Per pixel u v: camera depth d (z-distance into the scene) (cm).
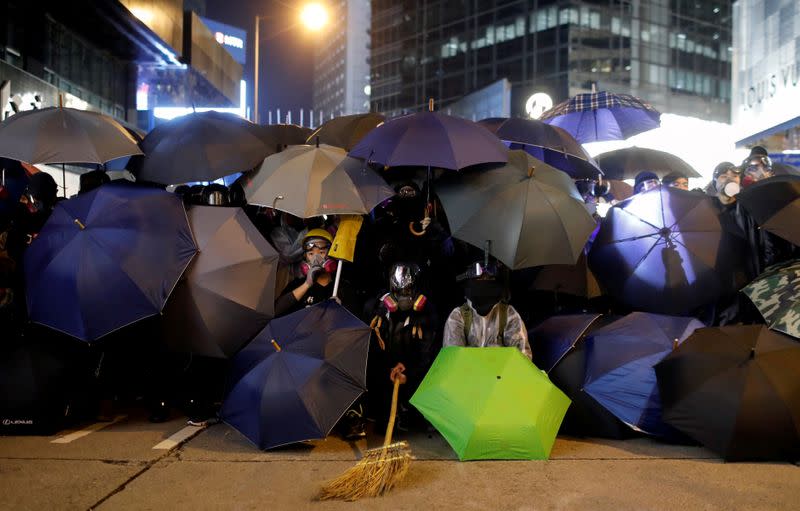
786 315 533
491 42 7719
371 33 9469
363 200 591
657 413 544
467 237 575
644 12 7406
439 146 582
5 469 475
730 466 493
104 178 698
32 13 2588
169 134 639
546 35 7244
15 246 643
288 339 534
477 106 4631
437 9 8381
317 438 505
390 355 580
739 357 510
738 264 640
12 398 552
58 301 531
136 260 533
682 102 7656
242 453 520
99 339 563
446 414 504
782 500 423
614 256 661
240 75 5822
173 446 535
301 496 430
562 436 582
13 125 609
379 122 838
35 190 717
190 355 604
